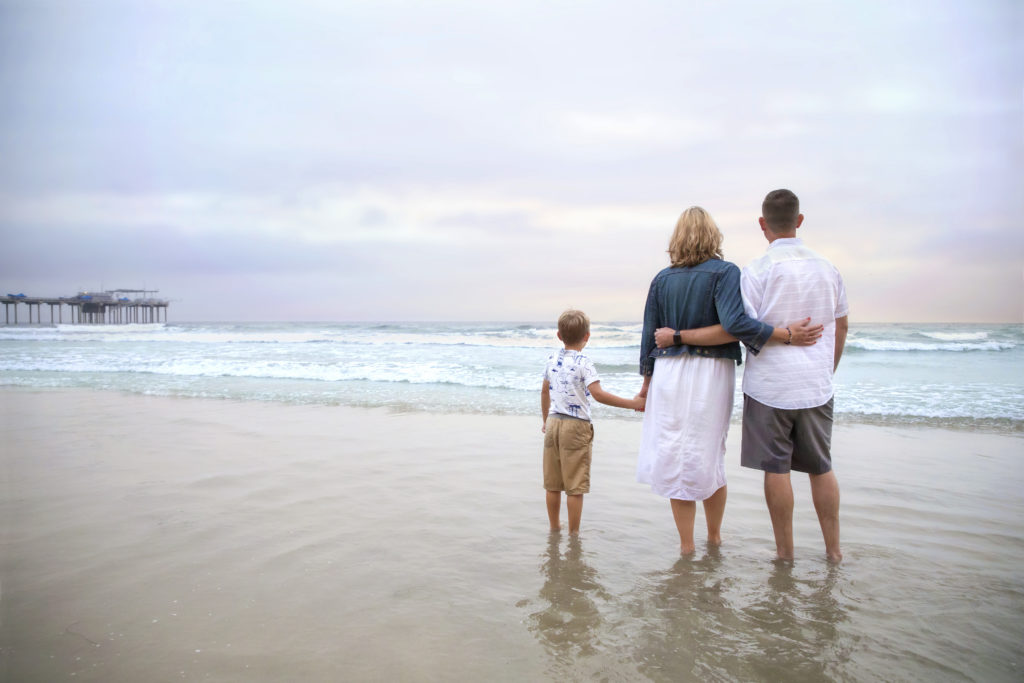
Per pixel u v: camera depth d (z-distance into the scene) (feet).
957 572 9.99
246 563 10.35
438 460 18.01
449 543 11.46
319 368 44.19
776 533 10.64
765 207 10.78
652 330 11.32
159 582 9.52
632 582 9.73
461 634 7.98
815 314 10.23
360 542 11.44
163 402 29.40
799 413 10.30
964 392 31.27
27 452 18.93
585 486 12.05
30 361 50.70
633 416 25.70
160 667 7.04
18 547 10.96
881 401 28.40
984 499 13.94
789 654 7.54
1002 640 7.80
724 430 10.84
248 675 6.90
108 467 17.02
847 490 14.69
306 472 16.61
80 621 8.18
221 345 78.13
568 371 12.00
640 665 7.28
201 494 14.47
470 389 34.32
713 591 9.37
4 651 7.35
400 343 82.58
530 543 11.53
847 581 9.70
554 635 7.99
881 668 7.19
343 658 7.32
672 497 10.78
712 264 10.61
